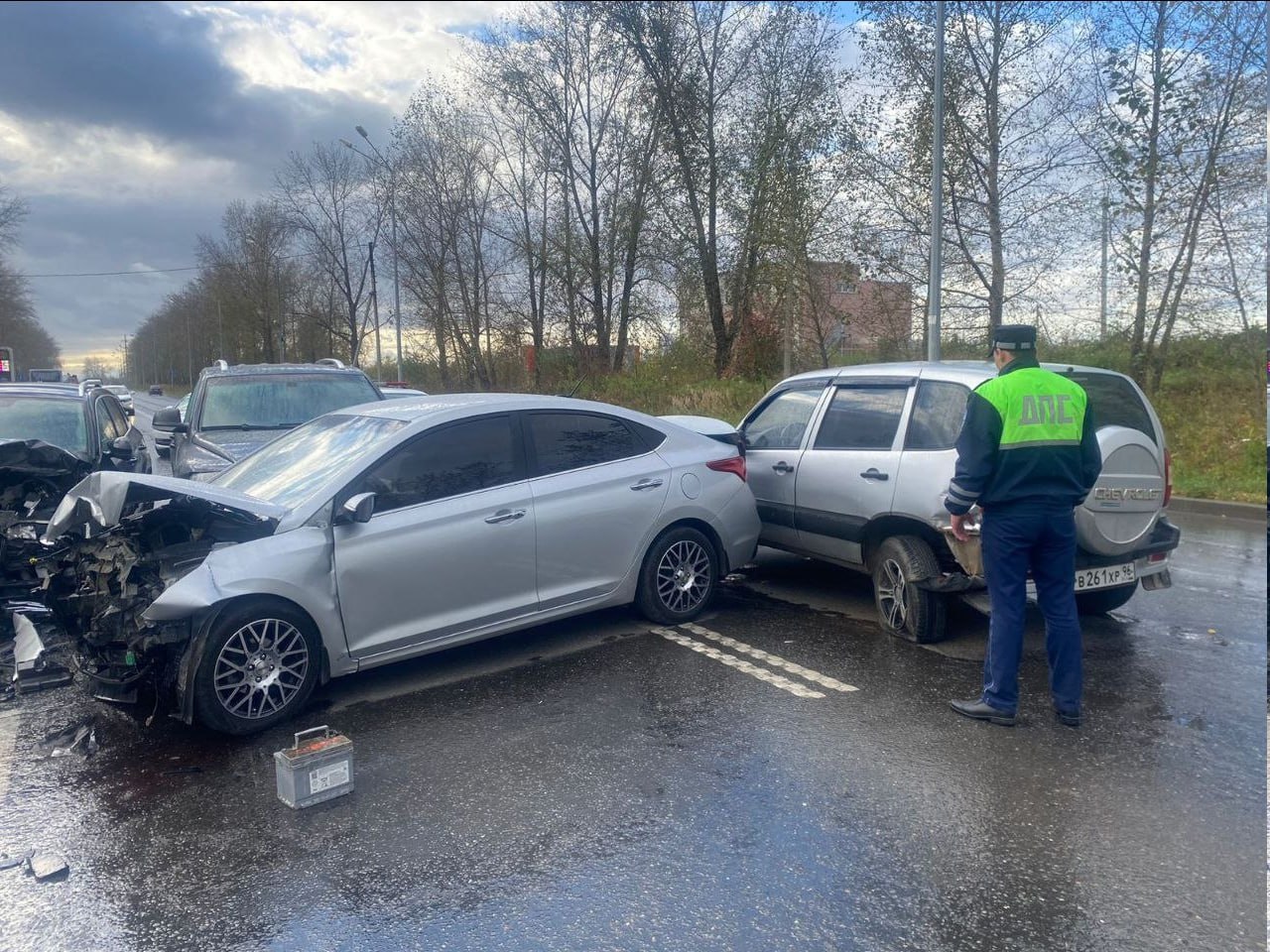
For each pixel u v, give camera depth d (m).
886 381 6.71
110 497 5.02
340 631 5.30
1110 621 6.83
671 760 4.59
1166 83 14.95
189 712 4.92
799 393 7.55
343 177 48.84
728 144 26.95
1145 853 3.70
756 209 25.52
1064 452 4.75
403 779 4.46
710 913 3.34
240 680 5.00
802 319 24.08
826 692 5.44
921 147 18.09
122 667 5.14
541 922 3.31
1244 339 15.91
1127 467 5.70
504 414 6.05
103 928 3.36
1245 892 3.42
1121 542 5.76
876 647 6.24
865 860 3.67
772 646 6.28
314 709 5.37
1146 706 5.18
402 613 5.50
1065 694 4.93
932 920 3.28
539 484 6.04
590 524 6.19
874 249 19.20
